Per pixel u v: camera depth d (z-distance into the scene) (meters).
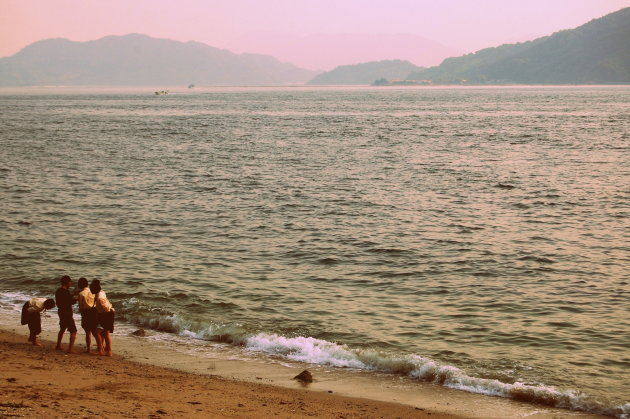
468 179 48.44
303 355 16.34
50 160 60.12
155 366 15.15
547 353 16.64
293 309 20.36
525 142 77.56
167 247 28.52
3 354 14.95
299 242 29.48
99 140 80.44
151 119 123.69
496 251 27.75
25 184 46.00
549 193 41.97
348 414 12.38
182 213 36.12
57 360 14.84
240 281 23.45
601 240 29.59
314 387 14.16
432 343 17.41
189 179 48.69
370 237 30.38
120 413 10.86
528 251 27.70
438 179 48.53
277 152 67.38
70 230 31.73
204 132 93.00
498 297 21.64
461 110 156.25
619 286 22.73
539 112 143.38
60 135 87.50
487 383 14.46
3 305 20.36
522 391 13.96
